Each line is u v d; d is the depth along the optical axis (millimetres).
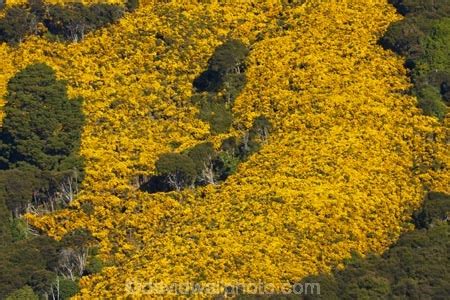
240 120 168875
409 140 161500
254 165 159500
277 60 177000
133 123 171750
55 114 168250
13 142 166250
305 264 139875
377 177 154875
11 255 147625
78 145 167000
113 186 160000
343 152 158250
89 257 149000
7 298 143625
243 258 140250
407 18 179000
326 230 145375
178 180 159750
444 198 150500
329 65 174000
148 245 149000
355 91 169125
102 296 140500
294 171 155750
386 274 140125
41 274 145000
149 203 156000
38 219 156750
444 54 174375
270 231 144750
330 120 164500
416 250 143375
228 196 153500
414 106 167125
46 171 162000
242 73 177750
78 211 156750
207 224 148500
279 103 169250
